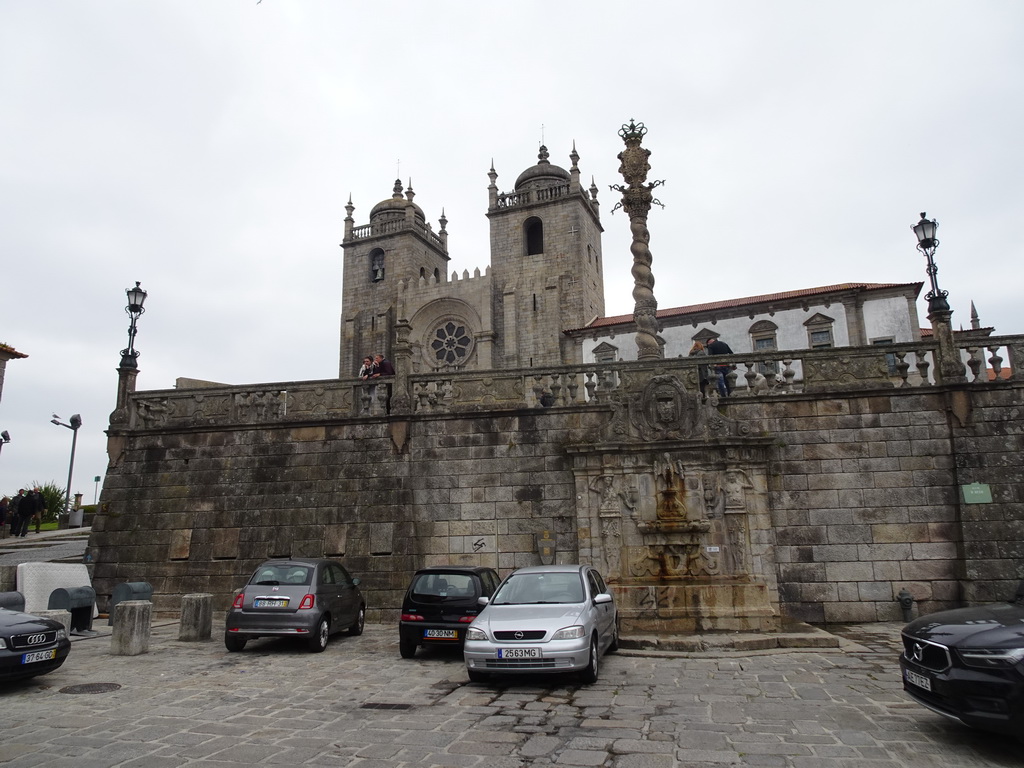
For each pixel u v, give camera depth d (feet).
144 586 55.01
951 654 23.35
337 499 63.62
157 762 23.56
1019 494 53.72
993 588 52.60
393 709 30.58
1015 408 55.21
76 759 23.86
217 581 63.57
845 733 25.94
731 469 55.52
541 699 32.14
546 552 58.95
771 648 44.80
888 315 129.29
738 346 138.31
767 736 25.81
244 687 35.12
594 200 215.51
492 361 190.80
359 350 214.28
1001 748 23.86
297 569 47.78
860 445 57.36
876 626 52.75
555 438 61.36
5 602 45.91
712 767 22.63
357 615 53.52
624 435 57.82
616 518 56.44
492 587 47.24
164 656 43.98
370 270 221.66
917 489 55.93
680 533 54.90
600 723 27.91
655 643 45.03
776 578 54.65
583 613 36.19
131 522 66.49
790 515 57.11
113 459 68.23
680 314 142.61
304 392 67.36
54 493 135.85
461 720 28.63
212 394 68.90
